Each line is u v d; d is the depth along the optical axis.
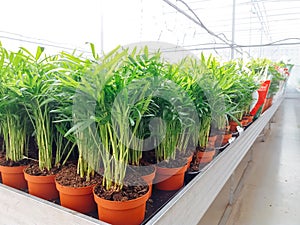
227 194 1.58
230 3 4.47
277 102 2.80
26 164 0.72
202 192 0.68
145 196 0.54
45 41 2.32
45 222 0.53
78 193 0.56
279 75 2.32
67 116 0.58
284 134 3.51
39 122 0.65
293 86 7.35
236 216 1.32
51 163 0.69
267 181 1.81
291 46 6.85
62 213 0.50
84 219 0.47
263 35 6.98
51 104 0.65
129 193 0.53
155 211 0.59
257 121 1.55
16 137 0.72
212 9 4.79
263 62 2.26
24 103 0.62
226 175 0.92
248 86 1.28
